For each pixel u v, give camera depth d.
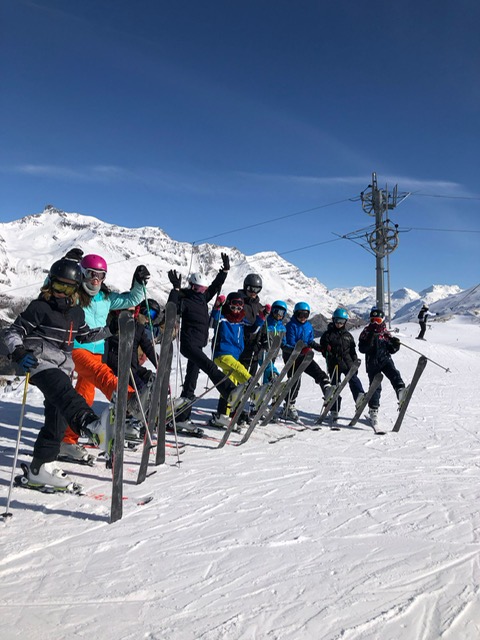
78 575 2.34
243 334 5.95
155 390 3.78
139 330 4.79
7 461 4.02
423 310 23.77
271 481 3.82
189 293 5.61
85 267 4.06
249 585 2.28
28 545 2.62
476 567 2.45
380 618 2.02
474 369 14.75
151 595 2.19
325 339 6.59
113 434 3.00
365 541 2.76
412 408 7.63
